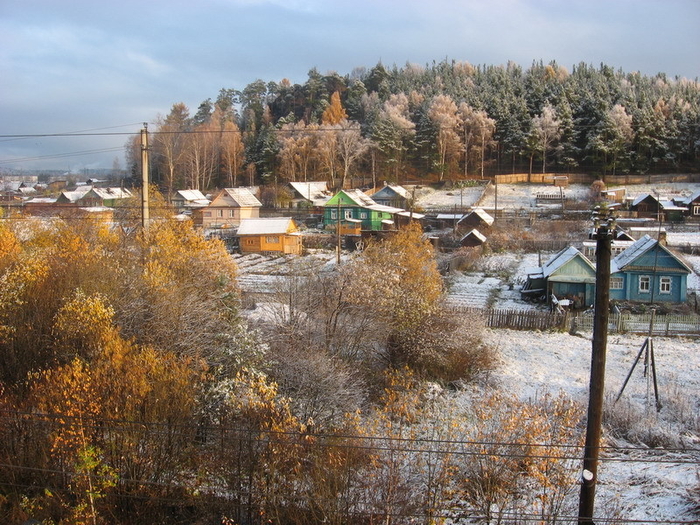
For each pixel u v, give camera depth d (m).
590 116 104.38
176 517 13.62
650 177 96.62
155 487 13.36
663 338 30.50
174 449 13.73
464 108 107.62
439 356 23.12
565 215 73.00
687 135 100.81
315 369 17.59
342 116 115.56
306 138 94.94
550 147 100.75
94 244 25.98
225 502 13.24
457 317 25.30
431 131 102.88
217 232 64.31
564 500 14.35
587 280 36.34
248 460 13.09
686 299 36.50
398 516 12.27
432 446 15.25
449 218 69.69
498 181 98.75
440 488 13.57
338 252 44.84
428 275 27.16
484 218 63.72
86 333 15.84
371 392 20.75
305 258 53.38
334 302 24.22
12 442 13.52
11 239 23.67
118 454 13.05
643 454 17.39
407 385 19.41
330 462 12.63
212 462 13.52
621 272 36.94
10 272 18.59
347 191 72.62
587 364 26.05
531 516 13.16
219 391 15.34
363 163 102.62
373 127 100.56
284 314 23.17
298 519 12.46
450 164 103.81
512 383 23.12
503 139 104.94
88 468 11.87
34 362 16.17
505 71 138.88
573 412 15.82
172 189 89.69
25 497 12.88
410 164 105.50
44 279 18.78
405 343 23.66
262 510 12.52
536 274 40.19
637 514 13.88
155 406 13.47
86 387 12.88
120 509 13.27
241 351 17.70
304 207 80.75
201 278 22.95
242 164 101.94
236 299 21.47
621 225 67.38
